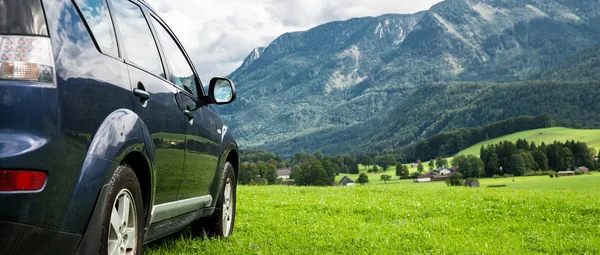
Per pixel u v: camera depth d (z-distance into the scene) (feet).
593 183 513.86
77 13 12.41
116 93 13.08
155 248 22.40
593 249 28.50
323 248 26.45
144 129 14.03
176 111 17.33
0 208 9.84
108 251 12.42
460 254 25.68
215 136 21.94
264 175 617.62
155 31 18.25
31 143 10.25
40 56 10.69
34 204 10.19
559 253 27.99
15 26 10.68
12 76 10.43
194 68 22.00
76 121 11.25
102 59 12.95
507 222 40.06
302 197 55.83
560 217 42.88
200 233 24.11
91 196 11.40
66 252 10.97
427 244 28.22
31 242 10.28
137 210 13.83
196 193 19.89
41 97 10.58
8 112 10.27
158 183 15.55
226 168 24.16
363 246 27.37
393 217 42.11
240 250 22.86
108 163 11.92
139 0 17.69
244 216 38.60
